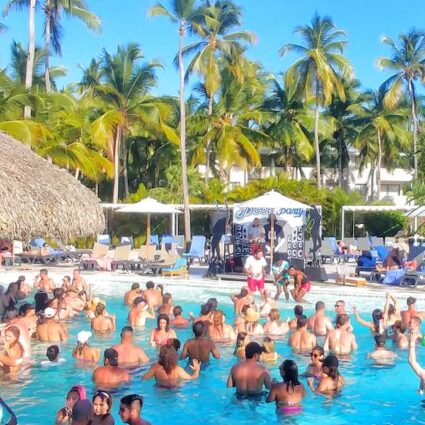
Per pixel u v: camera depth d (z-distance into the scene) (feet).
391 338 39.83
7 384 29.01
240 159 131.85
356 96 166.09
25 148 41.57
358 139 157.58
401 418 25.59
